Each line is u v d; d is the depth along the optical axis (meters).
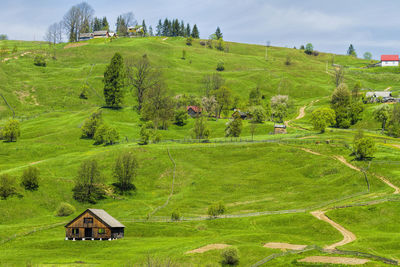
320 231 85.06
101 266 63.53
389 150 139.88
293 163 142.88
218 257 67.56
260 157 151.12
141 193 126.88
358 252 66.25
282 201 112.62
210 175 138.12
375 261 62.38
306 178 130.75
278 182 128.75
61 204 108.31
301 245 74.44
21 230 90.81
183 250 72.38
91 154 150.62
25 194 112.00
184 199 120.88
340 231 84.12
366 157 134.12
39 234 89.50
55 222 100.00
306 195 114.94
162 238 88.25
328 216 93.81
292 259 64.88
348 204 97.56
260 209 107.25
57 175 129.12
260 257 66.88
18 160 146.38
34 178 115.69
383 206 92.50
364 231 83.69
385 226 84.81
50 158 148.50
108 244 82.56
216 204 104.94
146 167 143.12
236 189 126.00
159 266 59.62
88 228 88.19
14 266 64.38
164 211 111.56
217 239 80.06
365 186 114.06
